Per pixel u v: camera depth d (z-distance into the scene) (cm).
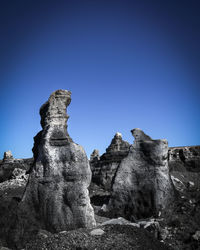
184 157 3062
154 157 1527
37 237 1051
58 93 1429
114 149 3275
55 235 986
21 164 3428
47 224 1189
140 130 1664
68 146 1289
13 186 2225
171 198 1455
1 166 3444
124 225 1055
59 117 1395
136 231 1002
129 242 897
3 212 1161
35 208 1234
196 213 1323
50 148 1305
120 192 1528
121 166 1598
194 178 2595
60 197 1220
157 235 1091
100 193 2473
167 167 1541
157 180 1480
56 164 1273
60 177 1250
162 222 1259
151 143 1566
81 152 1278
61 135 1333
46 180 1256
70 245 876
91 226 1164
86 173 1259
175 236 1108
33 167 1324
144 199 1466
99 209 1578
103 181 2975
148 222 1202
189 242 1052
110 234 955
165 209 1400
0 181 3309
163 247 977
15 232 1084
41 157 1310
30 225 1149
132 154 1611
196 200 1577
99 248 848
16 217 1144
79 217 1169
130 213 1463
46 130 1361
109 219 1409
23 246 1048
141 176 1527
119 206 1503
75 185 1221
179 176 2594
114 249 838
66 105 1452
